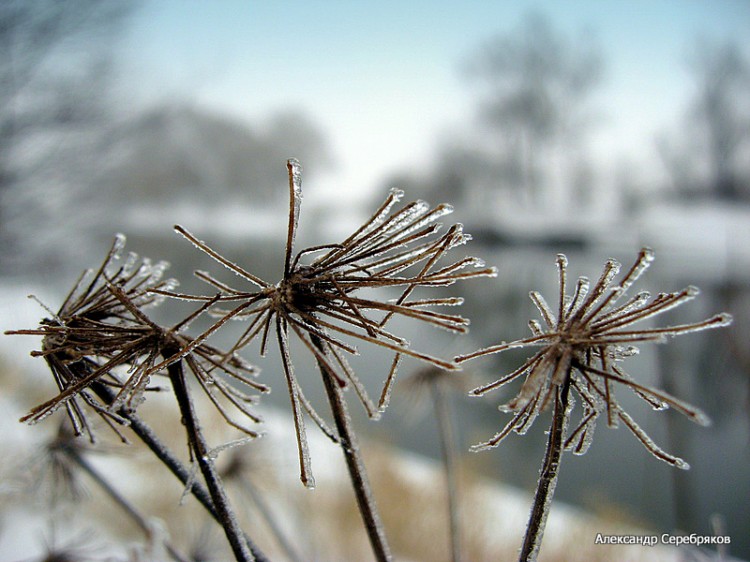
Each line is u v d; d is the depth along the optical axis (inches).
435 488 26.9
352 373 5.2
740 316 32.3
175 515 18.9
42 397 28.4
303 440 4.9
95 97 69.9
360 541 22.9
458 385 12.2
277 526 12.0
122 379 6.3
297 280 5.1
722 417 33.2
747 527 27.9
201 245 5.2
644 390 4.6
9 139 64.7
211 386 5.8
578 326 5.0
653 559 21.5
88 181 75.7
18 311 55.8
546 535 25.7
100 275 6.0
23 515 16.6
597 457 36.9
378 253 5.2
